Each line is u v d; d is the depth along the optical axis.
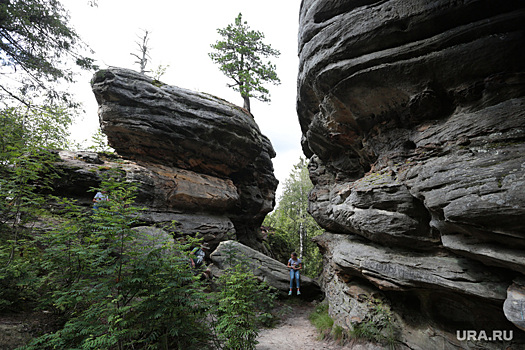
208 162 14.84
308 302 10.81
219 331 4.98
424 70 4.96
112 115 11.99
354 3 5.84
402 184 5.34
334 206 8.06
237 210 17.31
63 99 9.73
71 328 3.80
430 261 4.95
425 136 5.24
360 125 6.80
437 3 4.65
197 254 7.45
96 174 10.41
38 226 6.47
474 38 4.44
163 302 4.28
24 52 8.72
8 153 5.40
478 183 3.64
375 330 5.74
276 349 6.29
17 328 4.21
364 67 5.52
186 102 13.55
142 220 10.98
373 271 5.65
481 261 4.10
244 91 19.91
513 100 4.18
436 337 4.93
